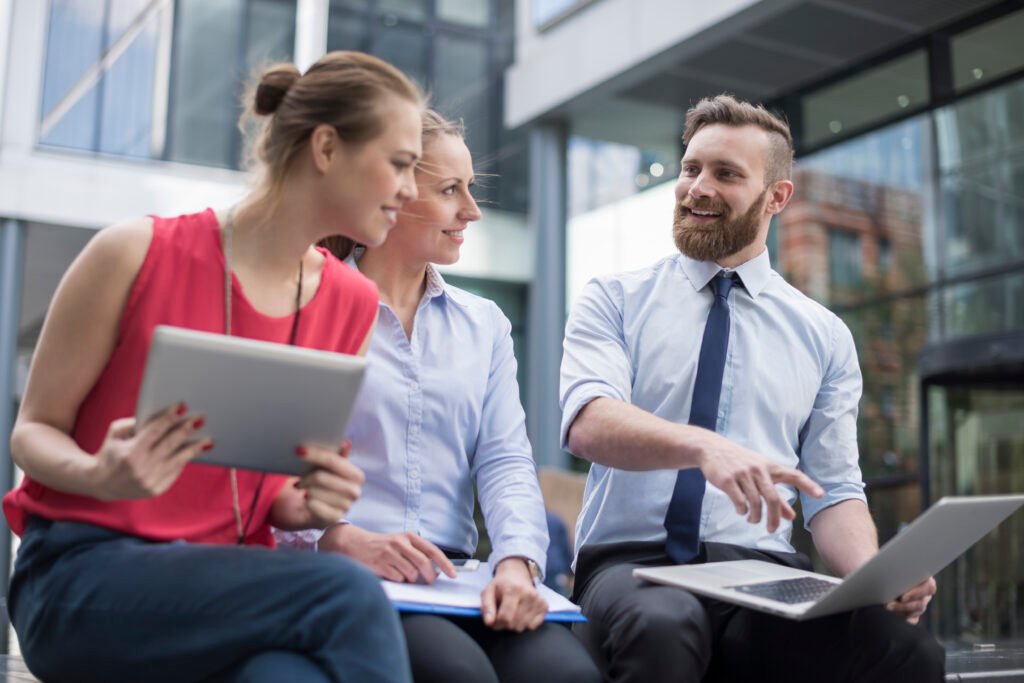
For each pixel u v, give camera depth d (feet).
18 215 26.61
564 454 30.01
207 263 4.91
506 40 32.58
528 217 32.71
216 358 4.01
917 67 23.43
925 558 5.18
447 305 6.87
